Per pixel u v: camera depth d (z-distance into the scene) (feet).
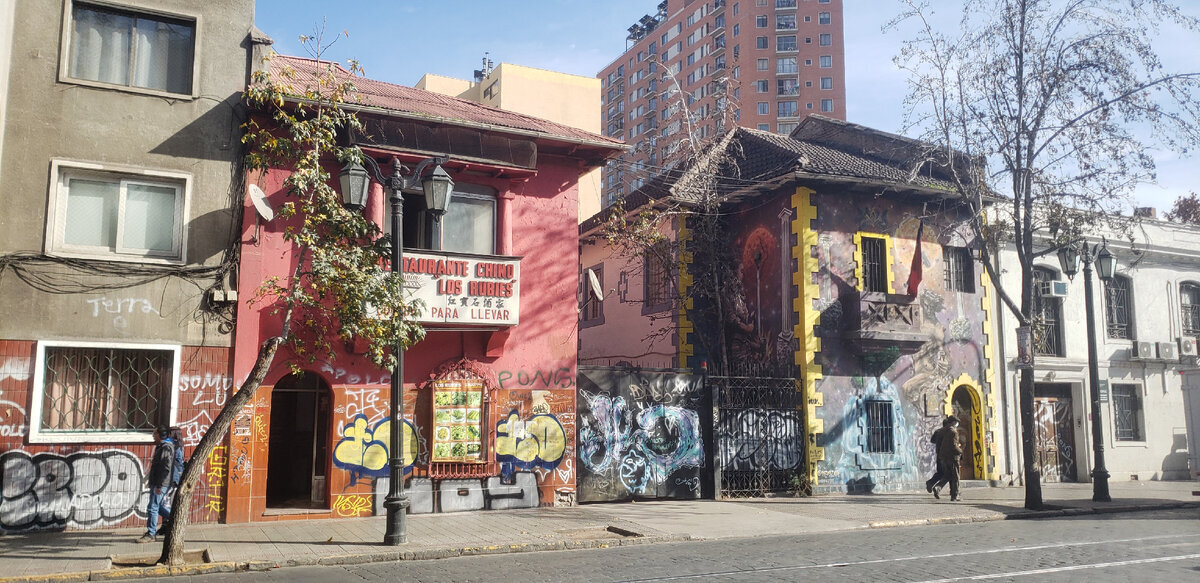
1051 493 59.52
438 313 44.65
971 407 65.26
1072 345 70.23
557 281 50.78
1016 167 52.75
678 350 64.49
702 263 66.08
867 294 59.88
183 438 40.75
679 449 53.83
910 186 61.31
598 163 53.26
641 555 33.58
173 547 30.89
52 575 28.63
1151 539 37.96
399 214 37.11
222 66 43.75
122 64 42.11
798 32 276.00
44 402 39.01
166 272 41.29
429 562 32.37
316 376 47.91
